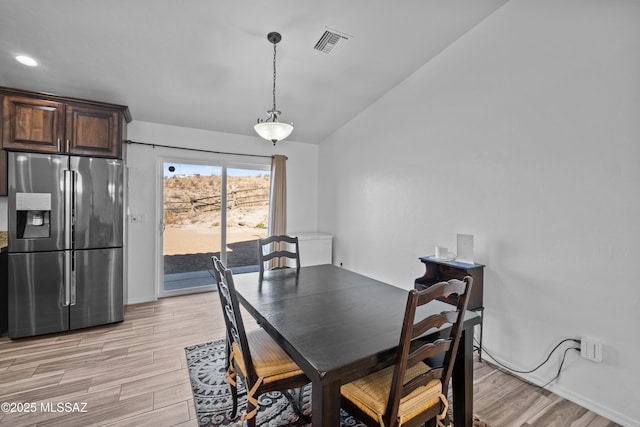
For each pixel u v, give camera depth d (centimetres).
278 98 351
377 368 120
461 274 244
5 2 201
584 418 182
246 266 457
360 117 404
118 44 247
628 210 175
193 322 316
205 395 198
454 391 160
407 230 335
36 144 274
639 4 169
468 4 234
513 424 176
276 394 202
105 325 306
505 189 238
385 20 245
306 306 171
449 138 284
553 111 208
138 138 373
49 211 277
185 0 211
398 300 182
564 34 201
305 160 498
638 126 171
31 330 275
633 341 174
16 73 271
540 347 216
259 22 236
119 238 308
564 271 203
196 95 332
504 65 237
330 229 476
